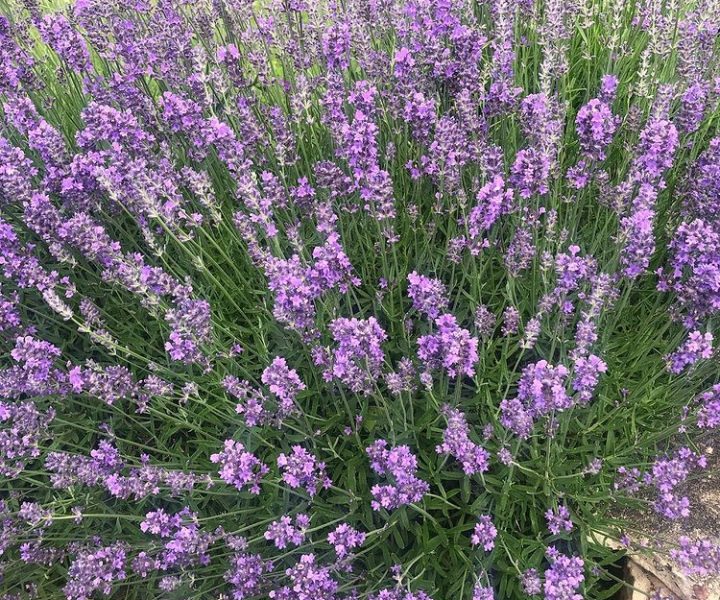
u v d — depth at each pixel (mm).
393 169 436
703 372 363
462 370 304
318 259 374
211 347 379
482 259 398
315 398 393
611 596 346
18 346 334
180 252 443
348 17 452
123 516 341
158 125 453
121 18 531
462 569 338
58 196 458
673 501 306
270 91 517
